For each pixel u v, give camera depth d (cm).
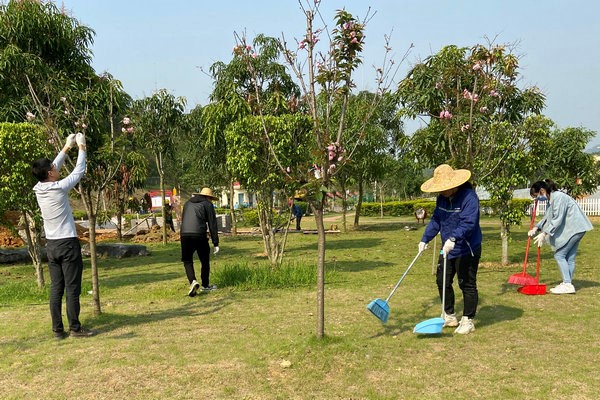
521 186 1007
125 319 607
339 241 1697
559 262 698
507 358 438
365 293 729
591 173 1717
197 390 383
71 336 530
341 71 443
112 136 676
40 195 524
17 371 430
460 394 367
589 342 478
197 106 1947
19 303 727
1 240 1570
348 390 379
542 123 927
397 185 4106
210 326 564
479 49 812
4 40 1063
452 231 517
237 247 1600
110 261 1327
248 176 988
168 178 2802
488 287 747
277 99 1066
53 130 629
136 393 380
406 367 421
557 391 368
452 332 518
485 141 878
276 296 728
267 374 411
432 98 968
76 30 1140
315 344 471
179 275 1007
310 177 460
